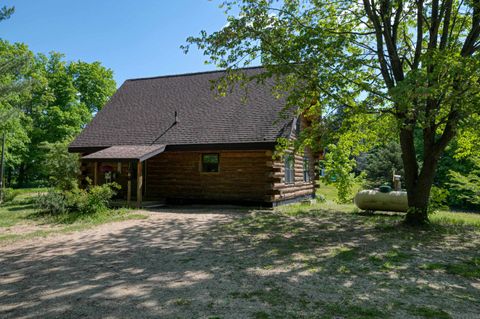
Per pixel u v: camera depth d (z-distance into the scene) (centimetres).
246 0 952
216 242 802
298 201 1828
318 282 505
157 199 1689
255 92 1794
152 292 464
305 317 376
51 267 609
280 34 953
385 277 530
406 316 380
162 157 1714
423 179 988
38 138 3328
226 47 970
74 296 454
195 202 1628
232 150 1480
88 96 3653
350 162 1847
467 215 1380
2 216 1262
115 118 1950
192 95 1953
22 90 1758
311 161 2111
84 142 1806
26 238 879
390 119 1072
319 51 908
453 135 918
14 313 400
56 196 1303
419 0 955
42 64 3462
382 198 1248
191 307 407
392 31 1081
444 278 527
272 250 716
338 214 1259
